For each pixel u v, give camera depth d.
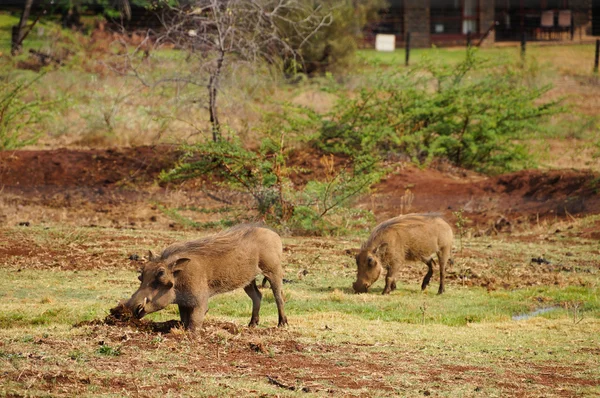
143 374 14.32
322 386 14.48
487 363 16.89
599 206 36.78
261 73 48.44
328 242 32.28
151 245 29.97
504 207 38.31
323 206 34.81
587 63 85.81
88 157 43.28
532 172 41.19
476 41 100.75
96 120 49.03
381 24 100.19
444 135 46.78
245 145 42.62
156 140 45.09
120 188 40.88
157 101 48.03
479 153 47.69
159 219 36.16
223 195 39.41
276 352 16.73
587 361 17.31
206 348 16.47
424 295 24.70
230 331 17.97
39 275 25.12
